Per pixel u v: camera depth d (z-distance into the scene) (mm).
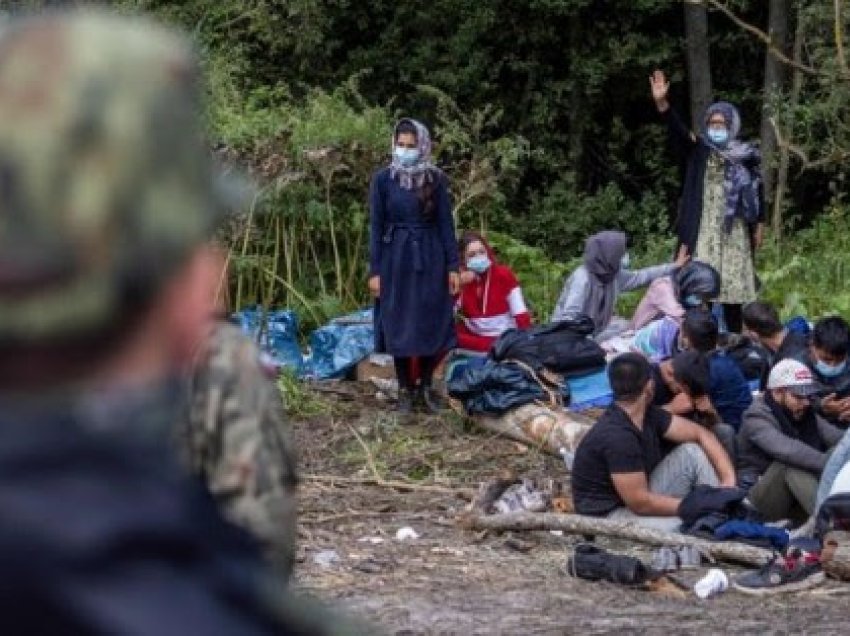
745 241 13797
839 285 16734
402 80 24547
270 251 15281
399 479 11422
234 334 3174
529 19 25031
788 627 7582
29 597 1262
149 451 1378
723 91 26078
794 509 10031
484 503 10156
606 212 24375
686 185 13867
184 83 1436
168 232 1388
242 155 14938
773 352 11898
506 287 13352
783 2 24172
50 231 1347
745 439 10086
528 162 25000
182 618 1277
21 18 1456
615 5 25141
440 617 7707
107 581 1276
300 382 13648
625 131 25531
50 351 1372
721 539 9078
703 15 24922
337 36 24547
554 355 12305
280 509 3129
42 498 1300
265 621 1345
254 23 21656
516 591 8359
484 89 24766
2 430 1334
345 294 15602
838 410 10484
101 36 1400
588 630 7500
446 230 12859
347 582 8508
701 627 7578
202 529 1347
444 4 24484
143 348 1410
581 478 9609
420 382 12969
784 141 20359
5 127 1349
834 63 19328
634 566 8453
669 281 12820
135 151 1370
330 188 15469
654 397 10367
